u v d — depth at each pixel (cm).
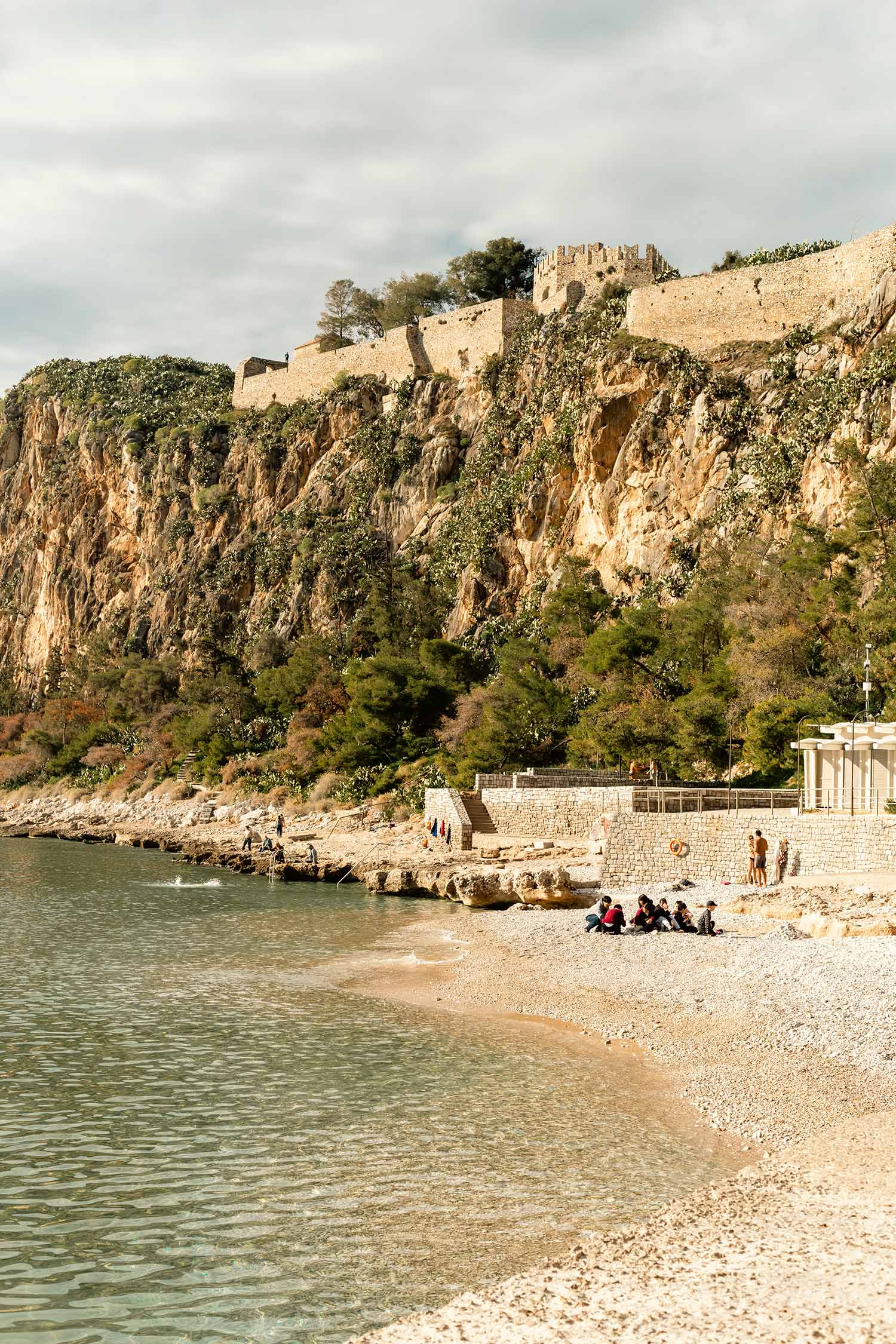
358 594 13575
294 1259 1277
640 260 13212
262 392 17800
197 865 6850
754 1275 1042
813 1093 1822
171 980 3005
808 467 8875
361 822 7631
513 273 16412
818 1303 963
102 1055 2186
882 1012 2186
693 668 7562
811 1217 1227
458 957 3278
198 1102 1872
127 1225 1380
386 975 3033
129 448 18575
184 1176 1540
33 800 13212
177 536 17025
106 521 19025
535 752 7744
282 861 6112
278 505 16100
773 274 10725
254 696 12656
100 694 15812
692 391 10394
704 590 8175
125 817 10725
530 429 12506
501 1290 1046
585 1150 1609
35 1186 1506
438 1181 1500
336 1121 1766
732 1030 2214
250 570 15700
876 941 2792
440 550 12900
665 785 5847
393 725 9394
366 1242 1313
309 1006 2642
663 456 10438
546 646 9844
